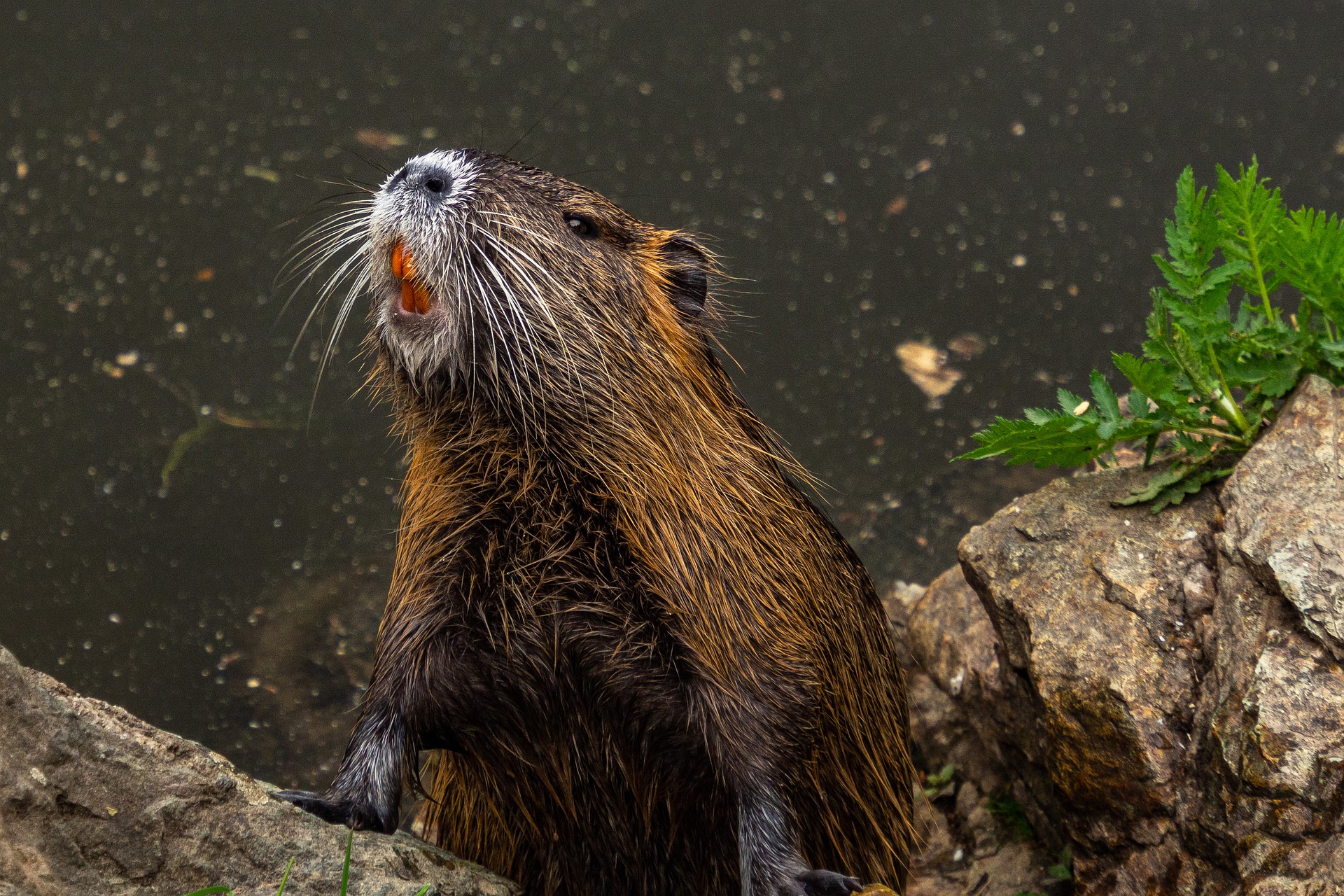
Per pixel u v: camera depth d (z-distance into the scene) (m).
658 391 5.74
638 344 5.76
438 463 5.75
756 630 5.43
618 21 15.13
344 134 13.20
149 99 13.80
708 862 5.59
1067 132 13.08
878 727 6.32
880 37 14.75
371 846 4.57
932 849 7.26
